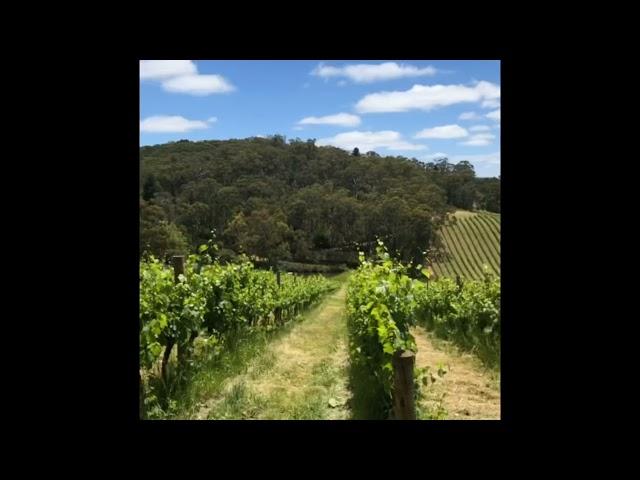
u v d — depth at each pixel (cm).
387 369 503
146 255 773
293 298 1658
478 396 655
